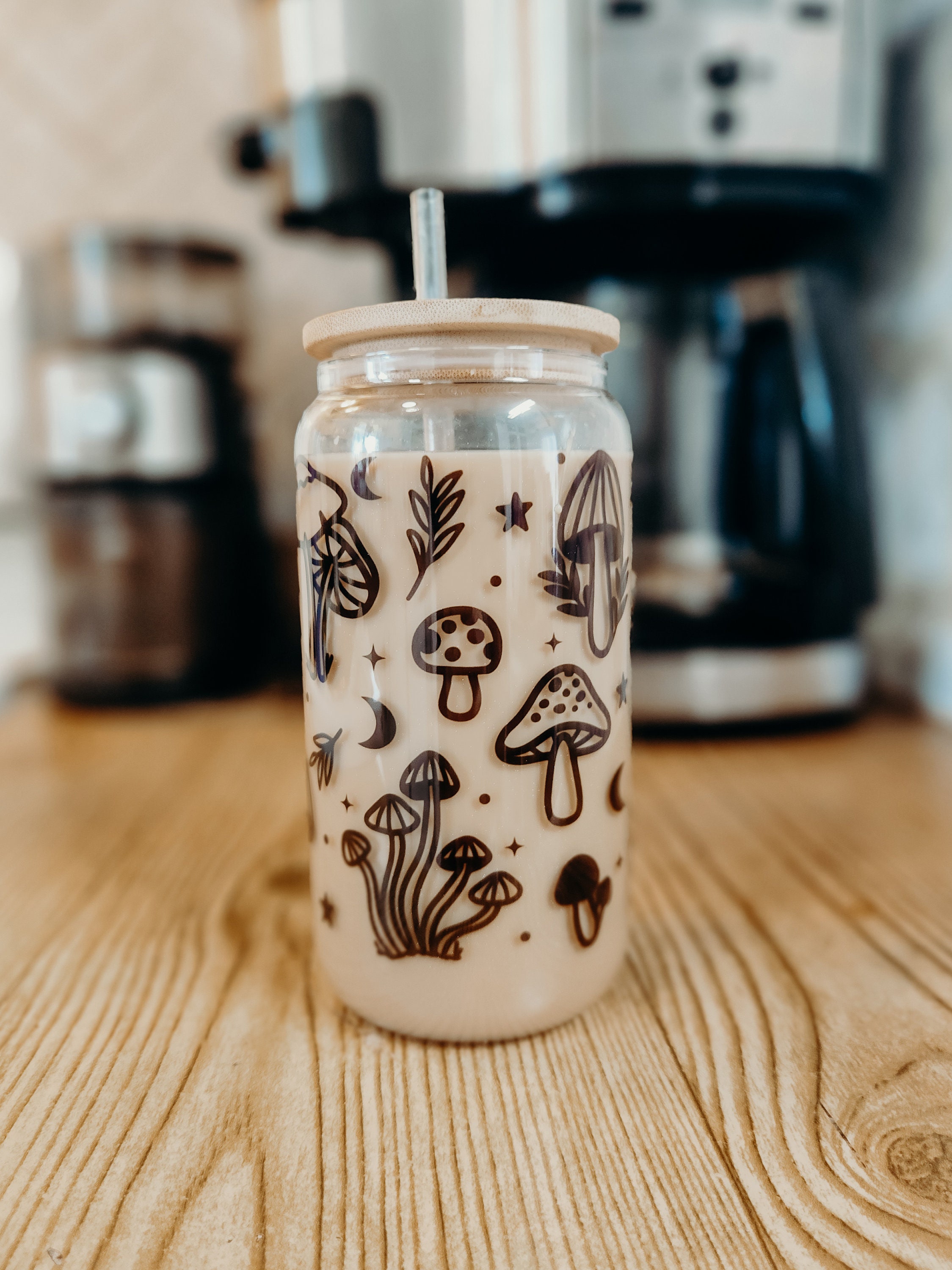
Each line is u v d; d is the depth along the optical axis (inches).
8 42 22.6
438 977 8.2
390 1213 6.5
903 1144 7.1
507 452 7.4
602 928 8.6
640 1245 6.2
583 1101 7.6
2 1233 6.4
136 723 19.8
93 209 23.4
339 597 7.9
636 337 17.2
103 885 12.0
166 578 20.4
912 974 9.5
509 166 14.7
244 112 23.2
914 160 17.7
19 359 22.3
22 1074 8.1
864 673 18.7
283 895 11.6
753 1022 8.7
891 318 18.8
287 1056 8.3
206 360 20.3
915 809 14.0
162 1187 6.8
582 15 13.9
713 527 17.7
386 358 7.5
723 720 17.1
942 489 17.8
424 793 7.9
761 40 14.1
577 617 7.9
